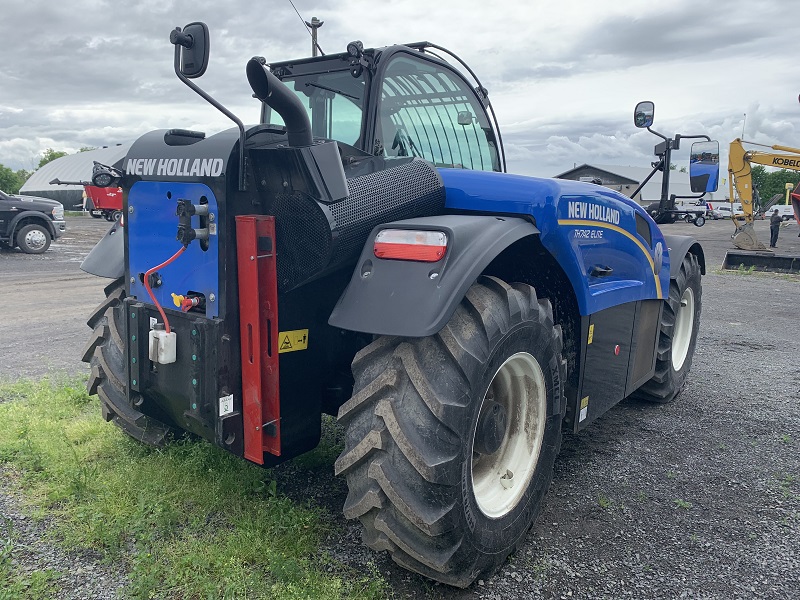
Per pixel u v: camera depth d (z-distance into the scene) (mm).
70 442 3359
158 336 2426
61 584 2301
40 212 14516
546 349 2652
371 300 2170
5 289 9250
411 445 2094
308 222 2264
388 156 2951
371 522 2229
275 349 2354
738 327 7547
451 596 2324
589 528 2859
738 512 3025
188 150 2369
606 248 3244
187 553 2449
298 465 3240
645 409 4562
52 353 5516
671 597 2369
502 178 2736
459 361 2178
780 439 3973
